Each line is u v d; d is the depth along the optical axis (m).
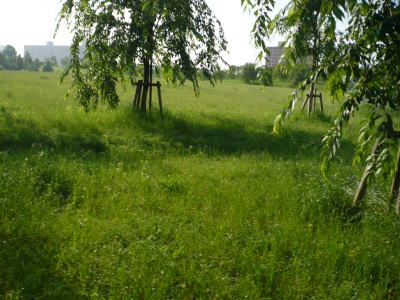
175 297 3.92
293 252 4.74
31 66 152.88
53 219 5.41
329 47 4.62
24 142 9.99
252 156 10.15
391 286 4.37
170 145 10.82
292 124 15.82
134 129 12.51
